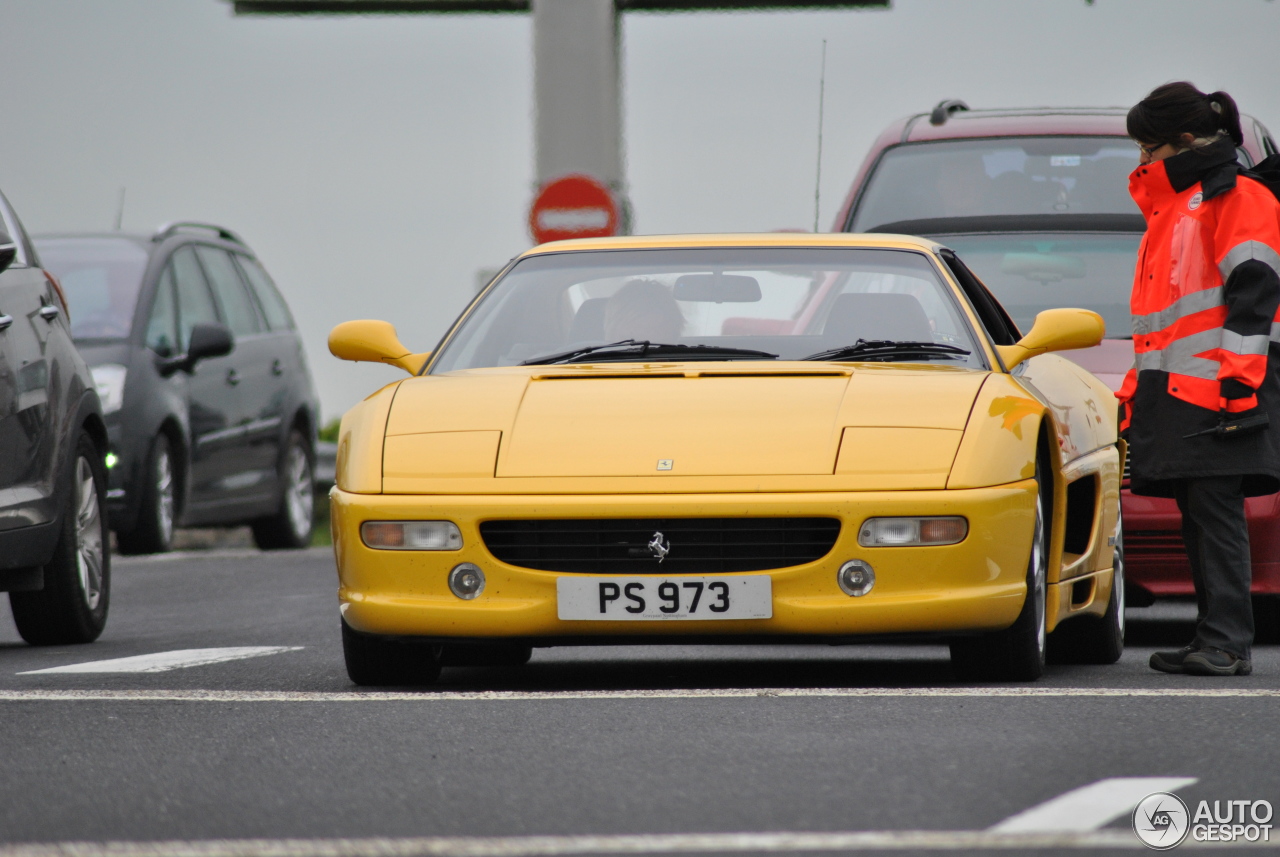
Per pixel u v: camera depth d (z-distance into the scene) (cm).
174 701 2197
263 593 4178
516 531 2294
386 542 2322
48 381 3067
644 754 1789
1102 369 3306
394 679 2439
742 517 2253
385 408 2461
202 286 5675
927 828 1455
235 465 5691
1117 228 3856
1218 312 2491
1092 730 1892
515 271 2789
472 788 1644
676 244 2767
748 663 2770
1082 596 2647
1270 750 1777
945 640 2298
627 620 2261
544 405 2400
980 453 2295
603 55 6081
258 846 1428
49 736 1941
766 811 1527
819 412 2344
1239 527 2511
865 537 2250
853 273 2689
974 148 4200
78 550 3127
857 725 1936
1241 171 2503
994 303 2956
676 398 2388
